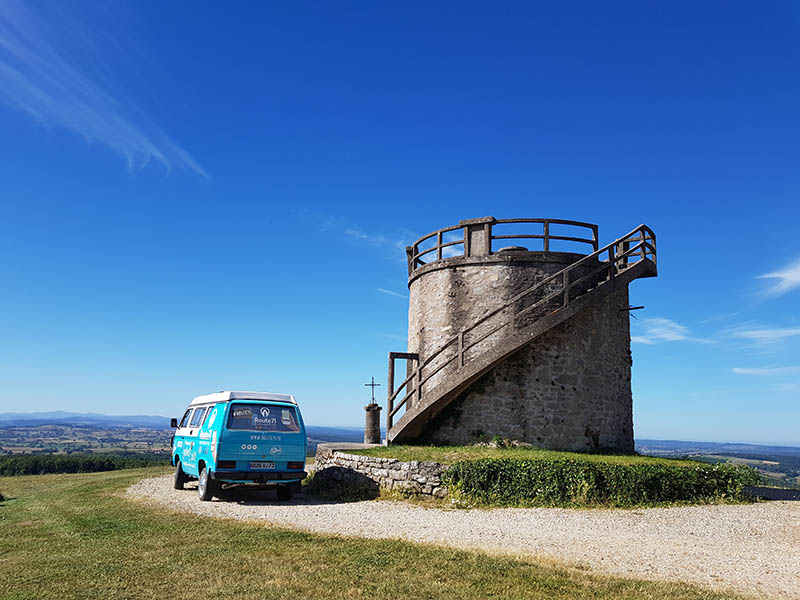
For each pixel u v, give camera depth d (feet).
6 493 46.44
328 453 46.50
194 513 32.40
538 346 50.37
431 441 50.60
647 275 52.19
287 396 40.42
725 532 29.22
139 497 39.09
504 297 51.29
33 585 18.75
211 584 19.03
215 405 39.24
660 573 21.45
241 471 36.63
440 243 55.47
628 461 41.29
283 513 32.99
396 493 38.96
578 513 32.94
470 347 49.26
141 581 19.24
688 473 38.32
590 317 52.29
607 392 52.44
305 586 18.97
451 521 30.86
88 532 26.71
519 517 31.91
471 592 18.71
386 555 22.79
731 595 18.92
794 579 21.03
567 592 18.88
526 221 52.54
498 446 48.37
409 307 60.44
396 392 51.75
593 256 48.73
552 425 49.29
